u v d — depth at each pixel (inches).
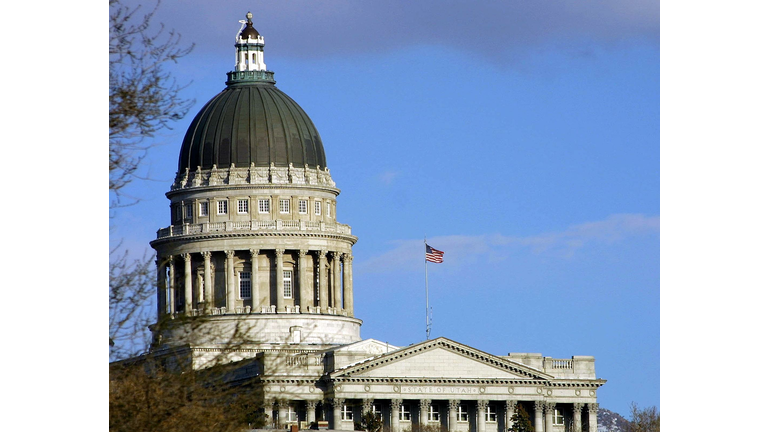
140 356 4840.1
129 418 4845.0
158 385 4916.3
